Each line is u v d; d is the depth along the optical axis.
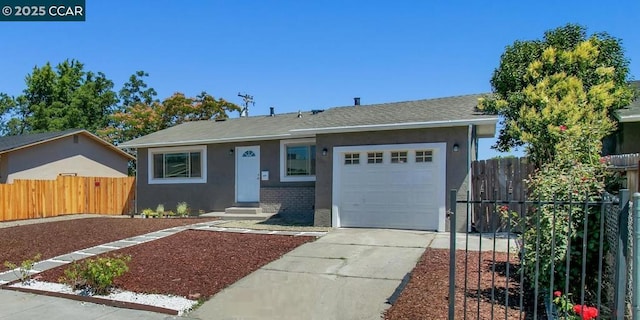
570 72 13.16
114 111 36.94
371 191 11.38
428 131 10.77
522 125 12.16
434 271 6.82
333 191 11.68
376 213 11.30
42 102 33.81
